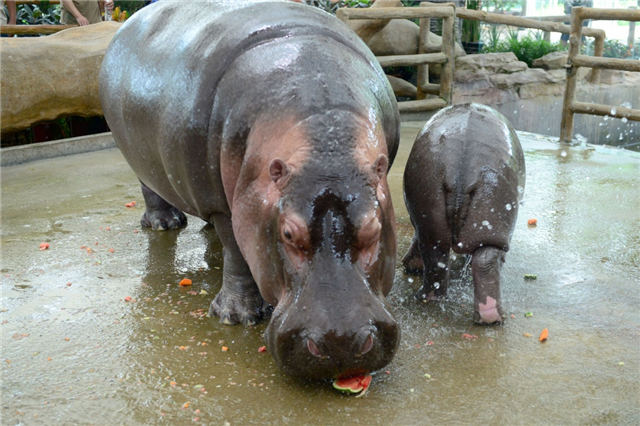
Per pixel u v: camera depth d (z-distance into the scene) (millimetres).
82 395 3598
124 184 8094
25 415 3420
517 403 3445
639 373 3721
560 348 4008
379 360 3264
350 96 3623
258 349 4098
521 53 15117
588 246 5645
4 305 4730
